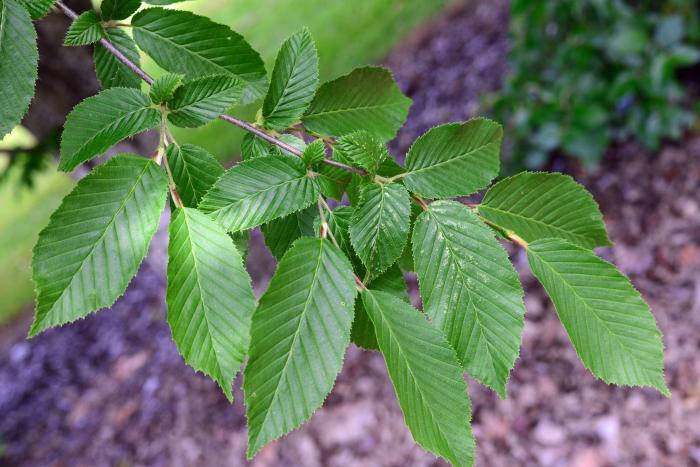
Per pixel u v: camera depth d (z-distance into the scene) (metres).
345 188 0.32
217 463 1.20
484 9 2.19
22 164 0.78
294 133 0.36
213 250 0.28
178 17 0.35
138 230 0.28
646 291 1.13
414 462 1.04
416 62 2.13
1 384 1.67
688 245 1.15
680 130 1.30
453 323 0.30
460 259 0.31
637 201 1.27
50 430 1.47
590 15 1.41
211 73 0.36
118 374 1.54
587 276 0.31
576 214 0.34
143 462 1.28
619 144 1.38
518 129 1.41
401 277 0.33
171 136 0.31
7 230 2.26
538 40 1.51
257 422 0.27
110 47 0.34
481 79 1.89
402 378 0.28
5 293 2.05
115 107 0.31
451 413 0.28
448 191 0.32
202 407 1.32
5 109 0.31
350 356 1.24
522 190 0.33
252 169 0.31
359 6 2.18
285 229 0.35
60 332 1.78
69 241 0.27
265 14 1.78
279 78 0.35
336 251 0.29
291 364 0.27
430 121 1.87
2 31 0.31
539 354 1.12
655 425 0.96
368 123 0.38
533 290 1.21
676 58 1.23
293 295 0.28
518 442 1.02
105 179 0.28
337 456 1.09
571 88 1.41
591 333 0.31
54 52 0.63
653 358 0.30
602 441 0.97
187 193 0.31
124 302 1.76
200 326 0.27
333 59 2.08
